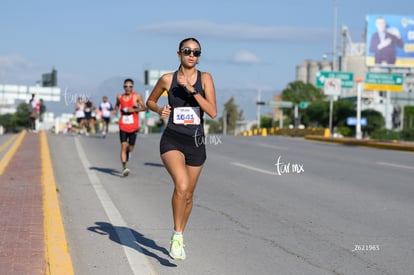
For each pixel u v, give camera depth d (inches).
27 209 666.8
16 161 1170.6
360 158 1537.9
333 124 4936.0
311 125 5172.2
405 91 4468.5
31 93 1724.9
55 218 621.0
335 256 530.9
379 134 4037.9
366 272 484.4
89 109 2230.6
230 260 514.3
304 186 962.1
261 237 599.8
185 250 545.3
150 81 2591.0
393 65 3779.5
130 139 1054.4
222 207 763.4
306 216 708.0
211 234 611.2
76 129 2591.0
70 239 581.6
